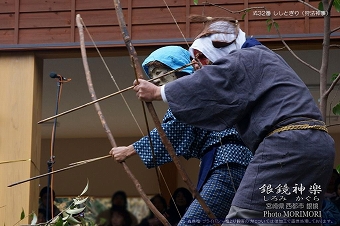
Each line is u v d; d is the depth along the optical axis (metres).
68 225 5.15
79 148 14.69
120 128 13.46
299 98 3.99
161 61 5.06
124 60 9.64
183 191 10.53
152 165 4.84
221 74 4.05
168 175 13.84
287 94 3.99
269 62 4.08
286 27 8.45
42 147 14.70
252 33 8.48
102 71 10.09
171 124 4.82
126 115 12.27
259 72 4.05
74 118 12.70
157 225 11.55
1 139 8.77
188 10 8.61
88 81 5.30
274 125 3.94
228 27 4.51
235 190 4.70
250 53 4.12
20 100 8.83
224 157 4.73
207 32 4.51
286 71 4.08
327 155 3.90
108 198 14.62
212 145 4.81
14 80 8.86
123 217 13.03
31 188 8.73
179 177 13.87
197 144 4.88
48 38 8.84
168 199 13.84
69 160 14.64
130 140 14.32
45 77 10.38
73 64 9.95
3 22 8.93
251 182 3.91
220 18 4.56
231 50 4.47
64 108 11.81
